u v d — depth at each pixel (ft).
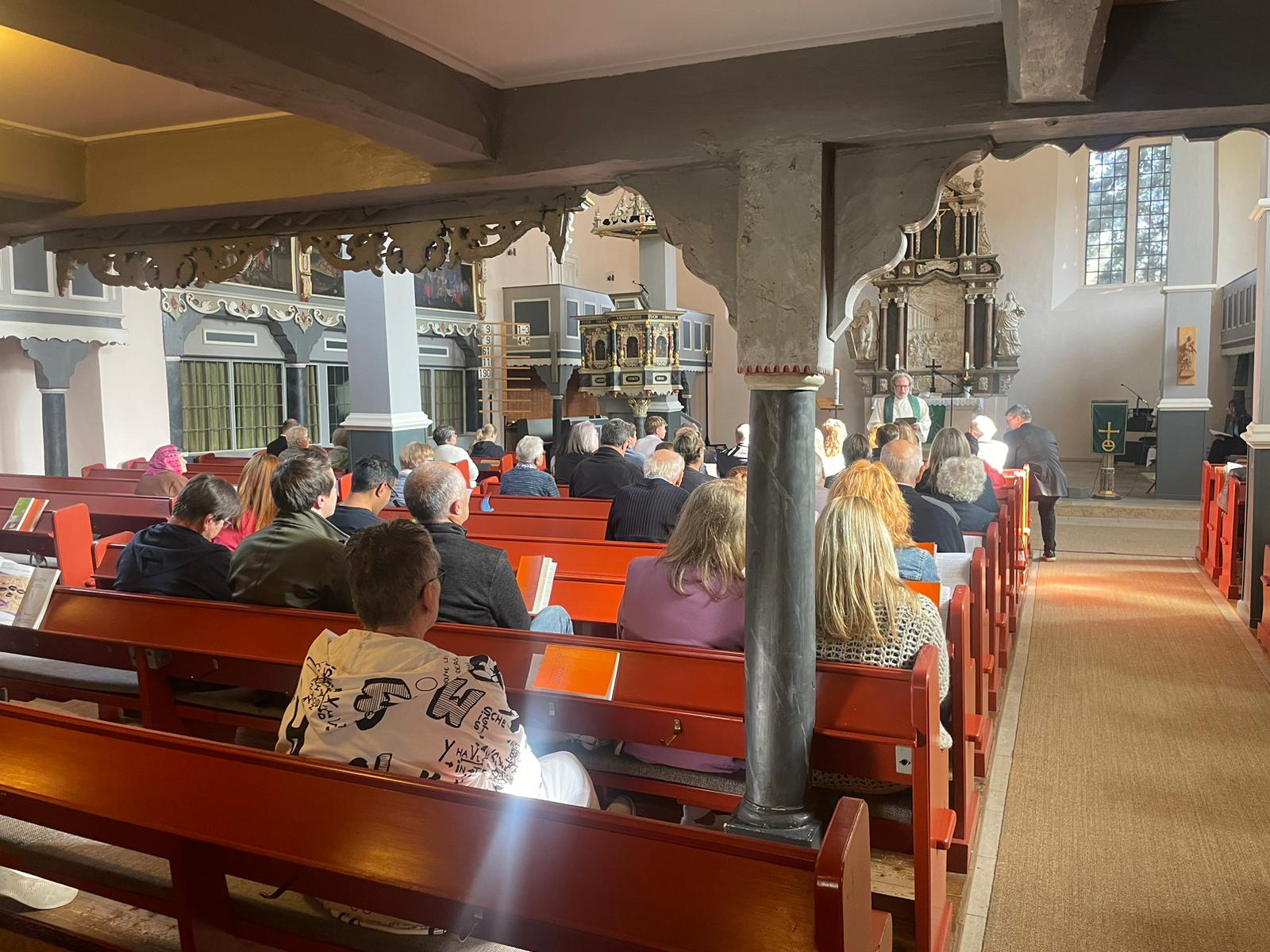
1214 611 23.47
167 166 13.71
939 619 9.73
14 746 7.07
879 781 9.45
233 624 11.03
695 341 64.69
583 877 5.23
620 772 9.84
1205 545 29.09
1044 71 7.91
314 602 11.64
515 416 61.31
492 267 61.57
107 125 13.46
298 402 48.24
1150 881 10.82
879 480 12.57
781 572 8.91
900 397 38.37
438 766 6.40
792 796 8.96
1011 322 56.34
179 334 40.57
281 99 8.94
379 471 14.34
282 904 6.85
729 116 9.71
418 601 7.07
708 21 8.91
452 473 11.10
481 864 5.46
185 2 7.30
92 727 6.81
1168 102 8.51
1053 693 17.51
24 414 36.73
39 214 14.64
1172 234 41.14
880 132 9.17
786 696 8.88
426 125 9.91
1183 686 17.75
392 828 5.71
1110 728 15.64
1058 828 12.14
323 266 49.06
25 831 9.28
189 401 42.78
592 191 11.48
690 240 10.23
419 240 12.87
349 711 6.50
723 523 9.71
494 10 8.66
